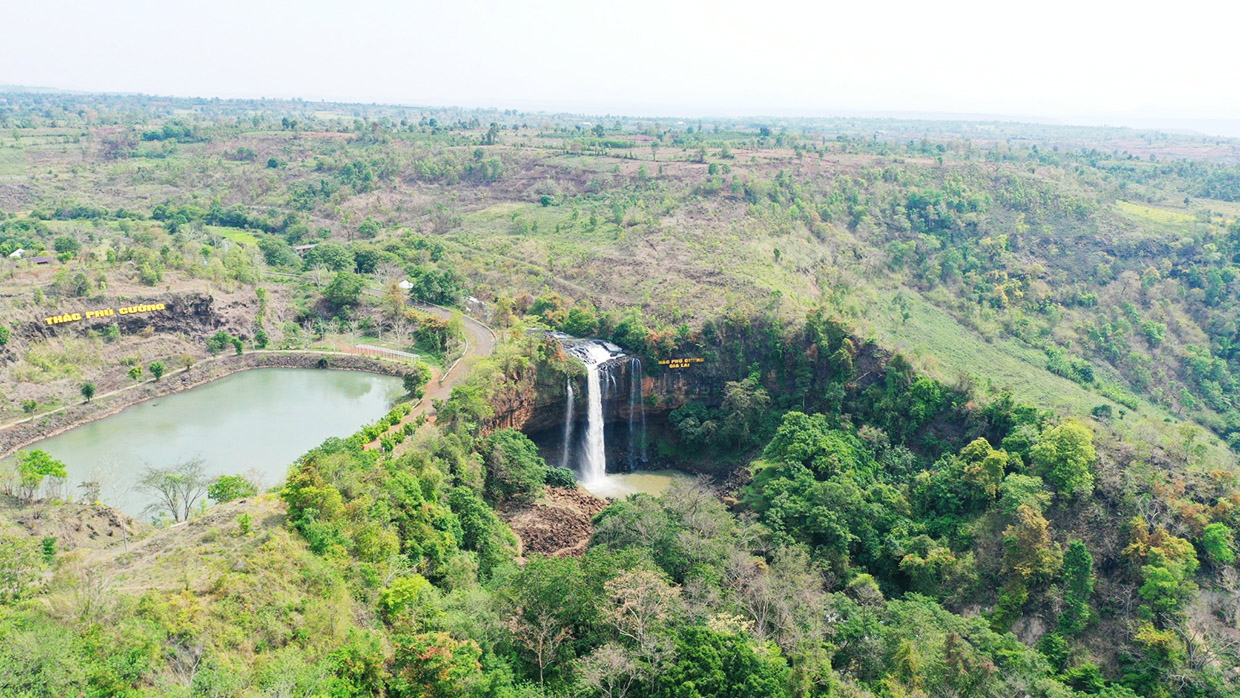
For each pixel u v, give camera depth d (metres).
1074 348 149.00
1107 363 146.75
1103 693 65.88
